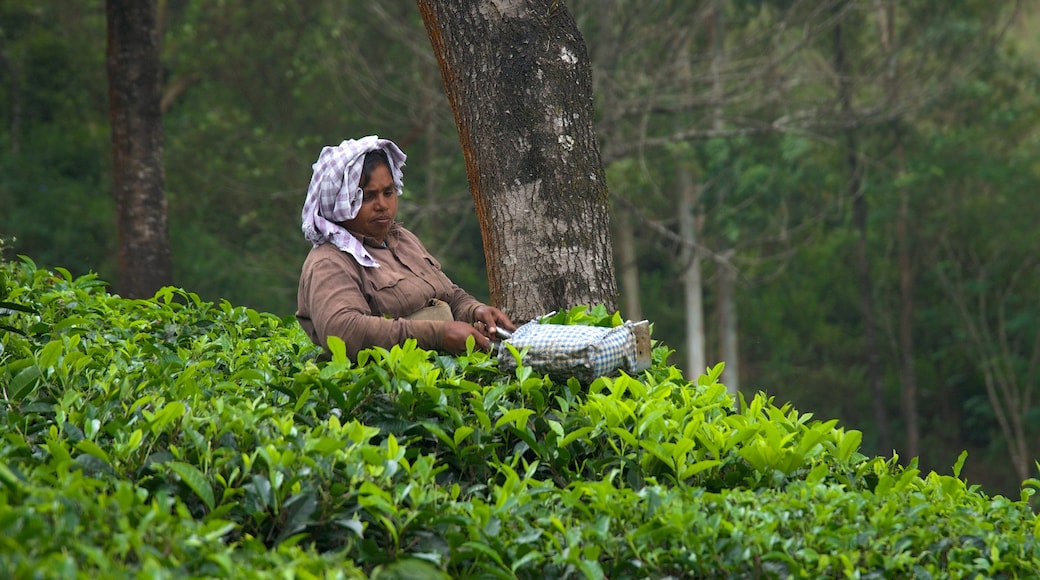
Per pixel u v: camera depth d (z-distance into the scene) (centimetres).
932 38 2789
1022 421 3262
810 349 3697
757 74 2356
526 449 486
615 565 423
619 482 485
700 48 2967
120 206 1118
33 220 2547
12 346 578
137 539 341
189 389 512
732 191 2797
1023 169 3158
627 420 504
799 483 473
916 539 453
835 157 3080
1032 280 3397
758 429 495
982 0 2886
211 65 2827
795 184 2727
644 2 2466
